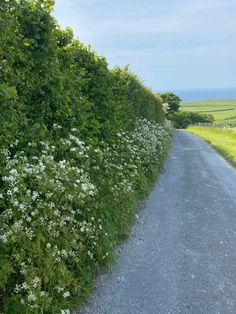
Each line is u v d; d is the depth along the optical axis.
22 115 4.33
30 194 3.88
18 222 3.49
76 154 5.17
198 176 12.11
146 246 5.76
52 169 4.23
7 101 3.75
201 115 80.06
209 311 4.01
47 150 4.60
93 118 7.03
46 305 3.37
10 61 4.09
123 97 9.92
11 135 4.06
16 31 4.47
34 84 4.71
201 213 7.69
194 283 4.63
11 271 3.35
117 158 7.66
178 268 5.04
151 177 10.33
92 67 7.22
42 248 3.74
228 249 5.73
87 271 4.45
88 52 7.34
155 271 4.92
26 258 3.53
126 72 13.39
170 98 76.75
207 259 5.35
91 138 6.63
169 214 7.54
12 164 3.84
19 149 4.38
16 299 3.29
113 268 4.89
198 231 6.53
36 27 4.62
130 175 7.86
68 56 6.27
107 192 5.86
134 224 6.72
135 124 12.03
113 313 3.92
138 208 7.79
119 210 5.97
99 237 4.89
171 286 4.54
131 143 9.90
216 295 4.35
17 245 3.53
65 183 4.29
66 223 4.23
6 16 3.77
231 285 4.60
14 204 3.56
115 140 8.36
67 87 5.59
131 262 5.16
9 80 4.17
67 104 5.45
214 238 6.20
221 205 8.38
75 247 4.09
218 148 21.70
